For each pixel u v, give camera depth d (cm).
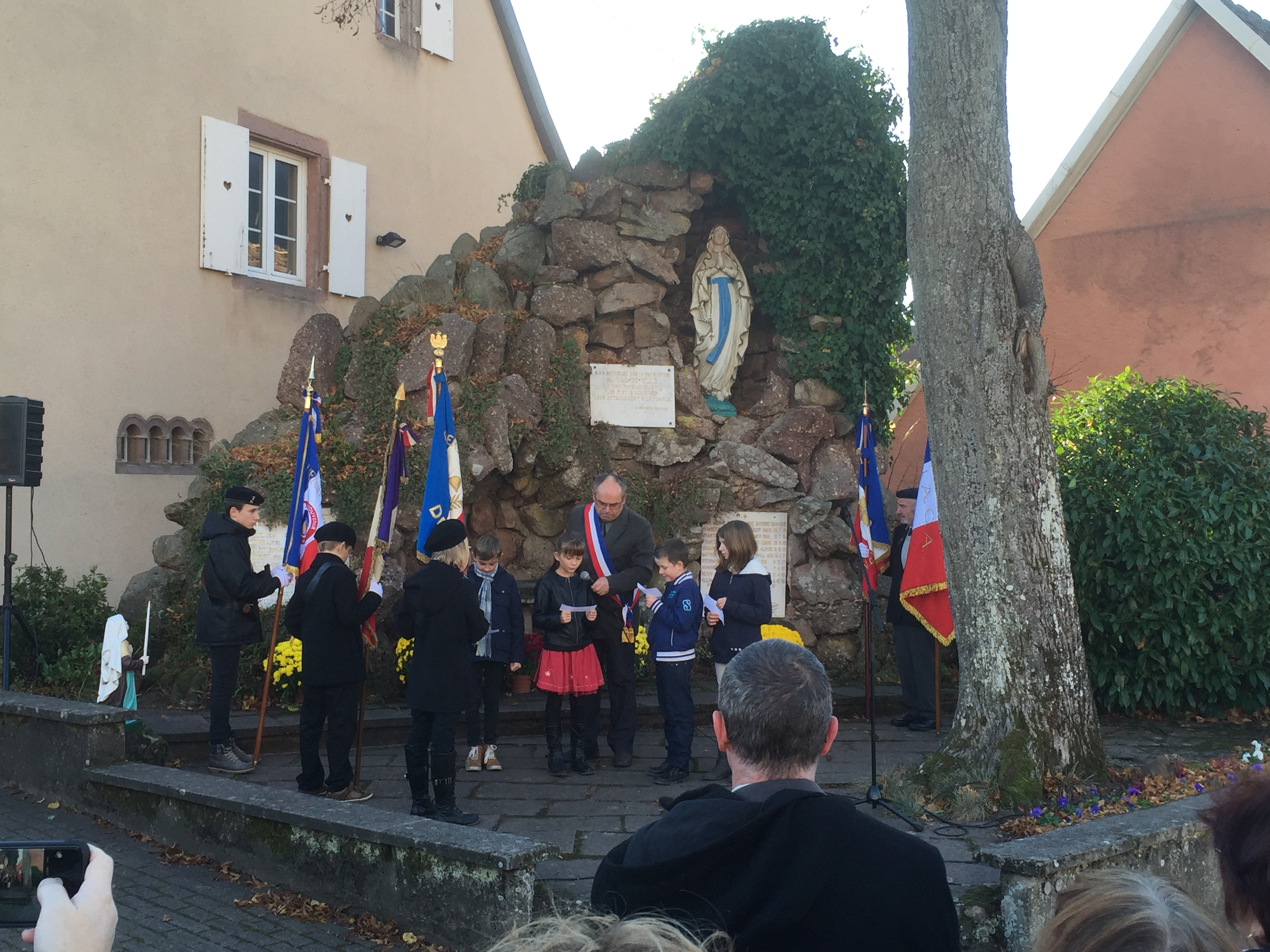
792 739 220
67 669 941
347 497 977
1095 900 152
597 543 775
